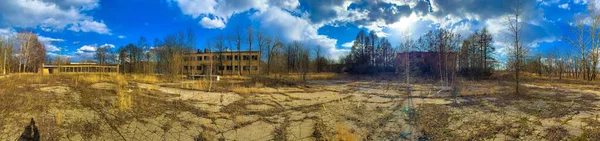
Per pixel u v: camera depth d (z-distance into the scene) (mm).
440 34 24859
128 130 5867
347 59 48562
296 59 41469
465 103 9727
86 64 46344
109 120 6316
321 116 7773
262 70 37219
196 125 6523
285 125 6785
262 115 7801
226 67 52656
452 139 5555
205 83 16750
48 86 10781
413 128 6453
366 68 41281
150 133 5820
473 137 5621
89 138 5262
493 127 6246
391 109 8852
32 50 36562
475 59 29906
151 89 12086
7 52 32719
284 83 18281
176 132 5984
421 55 27078
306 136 5945
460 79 23125
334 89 15883
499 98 10984
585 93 12648
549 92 13164
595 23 24438
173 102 9000
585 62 25656
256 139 5750
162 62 30156
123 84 13602
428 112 8125
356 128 6504
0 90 8672
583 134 5488
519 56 12016
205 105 8844
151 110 7527
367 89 15883
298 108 9047
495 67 29531
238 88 13742
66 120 5996
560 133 5613
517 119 6930
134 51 45781
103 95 9188
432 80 22203
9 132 5070
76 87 11008
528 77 28812
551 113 7602
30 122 5625
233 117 7414
